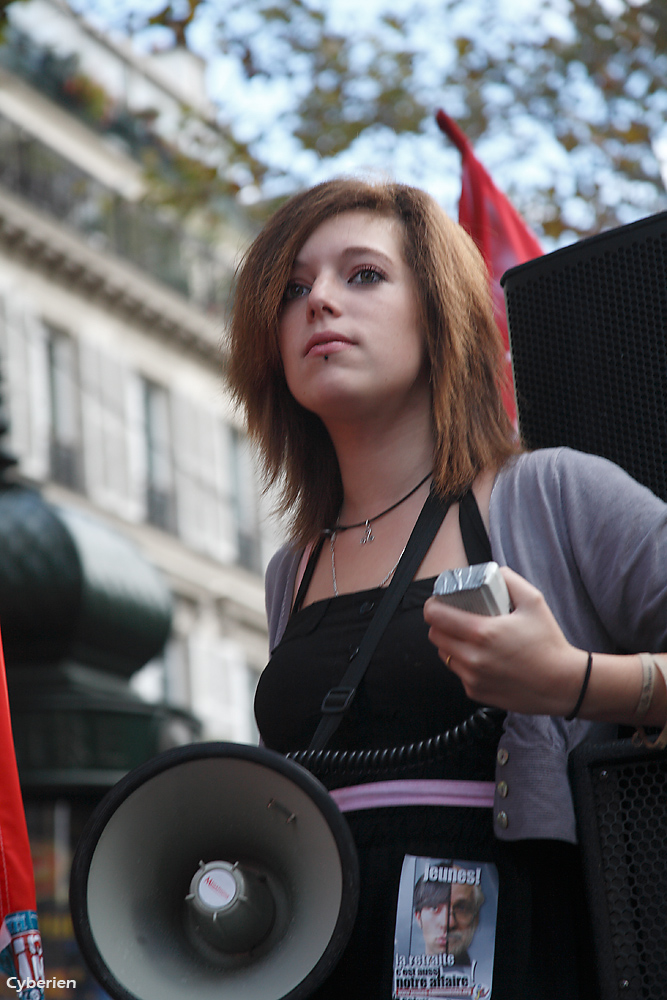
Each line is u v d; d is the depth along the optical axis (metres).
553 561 1.77
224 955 1.63
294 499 2.19
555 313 2.24
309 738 1.84
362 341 1.93
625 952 1.61
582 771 1.68
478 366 2.00
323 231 2.02
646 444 2.14
